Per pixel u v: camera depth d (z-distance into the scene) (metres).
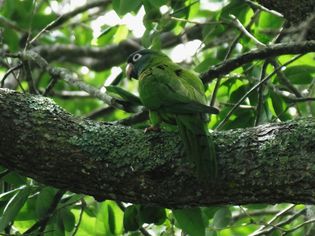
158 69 9.27
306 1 9.30
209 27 12.73
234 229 14.45
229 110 11.38
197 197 7.89
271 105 11.05
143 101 8.93
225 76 11.34
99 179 8.18
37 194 10.05
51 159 8.26
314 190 7.28
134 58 11.62
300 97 11.58
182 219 9.05
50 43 18.42
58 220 10.07
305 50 9.96
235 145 7.80
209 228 10.39
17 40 15.34
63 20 16.55
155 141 8.16
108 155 8.14
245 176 7.60
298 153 7.43
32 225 10.70
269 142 7.63
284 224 11.59
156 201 8.13
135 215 9.76
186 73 9.35
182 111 8.16
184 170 7.89
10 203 9.17
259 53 10.23
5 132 8.31
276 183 7.45
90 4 16.66
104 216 10.57
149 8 11.09
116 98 10.56
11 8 15.98
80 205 10.95
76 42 18.67
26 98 8.59
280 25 12.56
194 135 7.93
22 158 8.35
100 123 8.52
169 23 11.99
